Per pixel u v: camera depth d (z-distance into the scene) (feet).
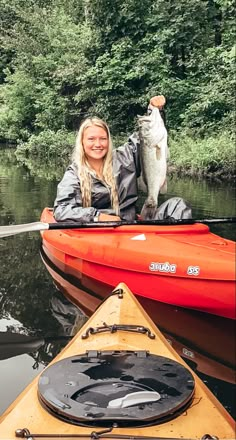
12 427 4.16
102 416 4.04
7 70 60.44
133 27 40.34
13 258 12.46
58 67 46.52
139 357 5.03
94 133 11.01
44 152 46.96
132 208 11.81
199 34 38.32
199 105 34.91
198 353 7.70
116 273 10.34
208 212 18.19
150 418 4.03
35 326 8.59
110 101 41.06
